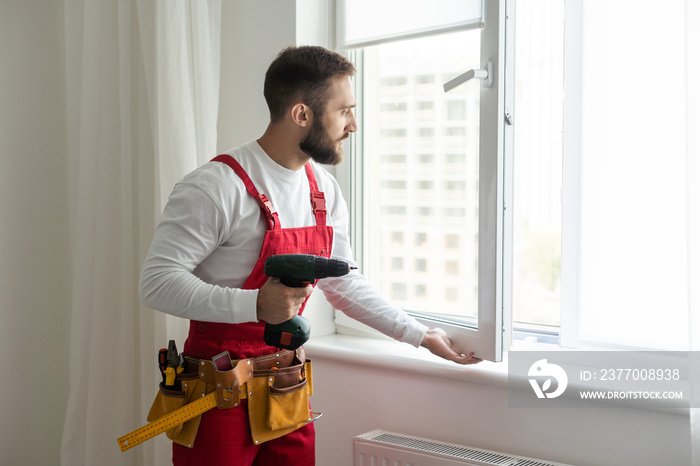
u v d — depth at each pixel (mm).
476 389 1712
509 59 1581
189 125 1995
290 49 1469
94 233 2125
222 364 1409
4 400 2400
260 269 1439
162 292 1343
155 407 1514
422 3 1781
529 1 2025
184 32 1981
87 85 2105
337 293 1676
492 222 1593
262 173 1455
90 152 2115
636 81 1632
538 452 1637
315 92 1411
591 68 1686
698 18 1391
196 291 1333
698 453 1382
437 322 1822
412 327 1670
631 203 1651
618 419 1535
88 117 2109
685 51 1405
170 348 1466
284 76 1423
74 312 2160
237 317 1326
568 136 1721
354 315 1695
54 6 2369
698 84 1391
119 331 2127
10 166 2357
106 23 2090
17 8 2338
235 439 1426
